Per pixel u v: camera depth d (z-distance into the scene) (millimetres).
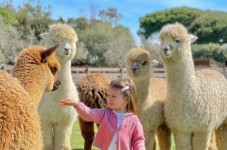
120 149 4367
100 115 4484
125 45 54844
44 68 4598
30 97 3959
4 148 3404
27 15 49750
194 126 6586
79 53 44438
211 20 65438
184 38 6719
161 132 7320
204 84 6805
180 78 6668
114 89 4453
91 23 60875
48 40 7207
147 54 7109
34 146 3703
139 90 6914
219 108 6883
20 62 4535
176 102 6625
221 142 7516
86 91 8484
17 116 3566
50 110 6777
